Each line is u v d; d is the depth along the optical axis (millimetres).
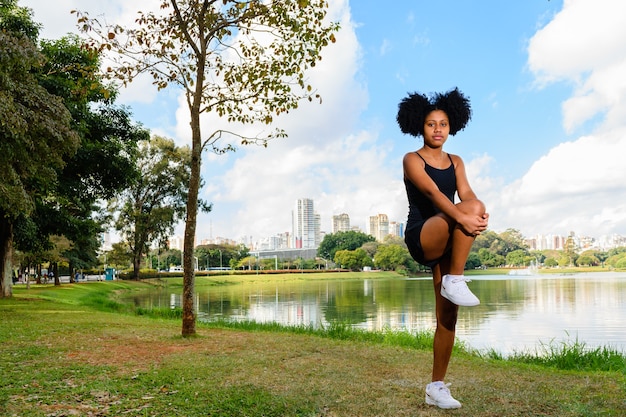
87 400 3996
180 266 107875
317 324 16953
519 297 32875
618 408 3730
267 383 4520
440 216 3252
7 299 17953
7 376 4824
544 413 3576
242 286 63156
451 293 3152
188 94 8797
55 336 7820
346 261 121375
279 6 8477
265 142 9312
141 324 10211
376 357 6141
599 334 14500
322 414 3570
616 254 148000
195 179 8539
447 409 3648
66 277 61312
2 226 19078
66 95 17594
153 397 4059
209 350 6602
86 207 25672
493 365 5883
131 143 21266
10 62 10688
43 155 12367
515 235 165625
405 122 3605
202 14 8547
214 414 3600
